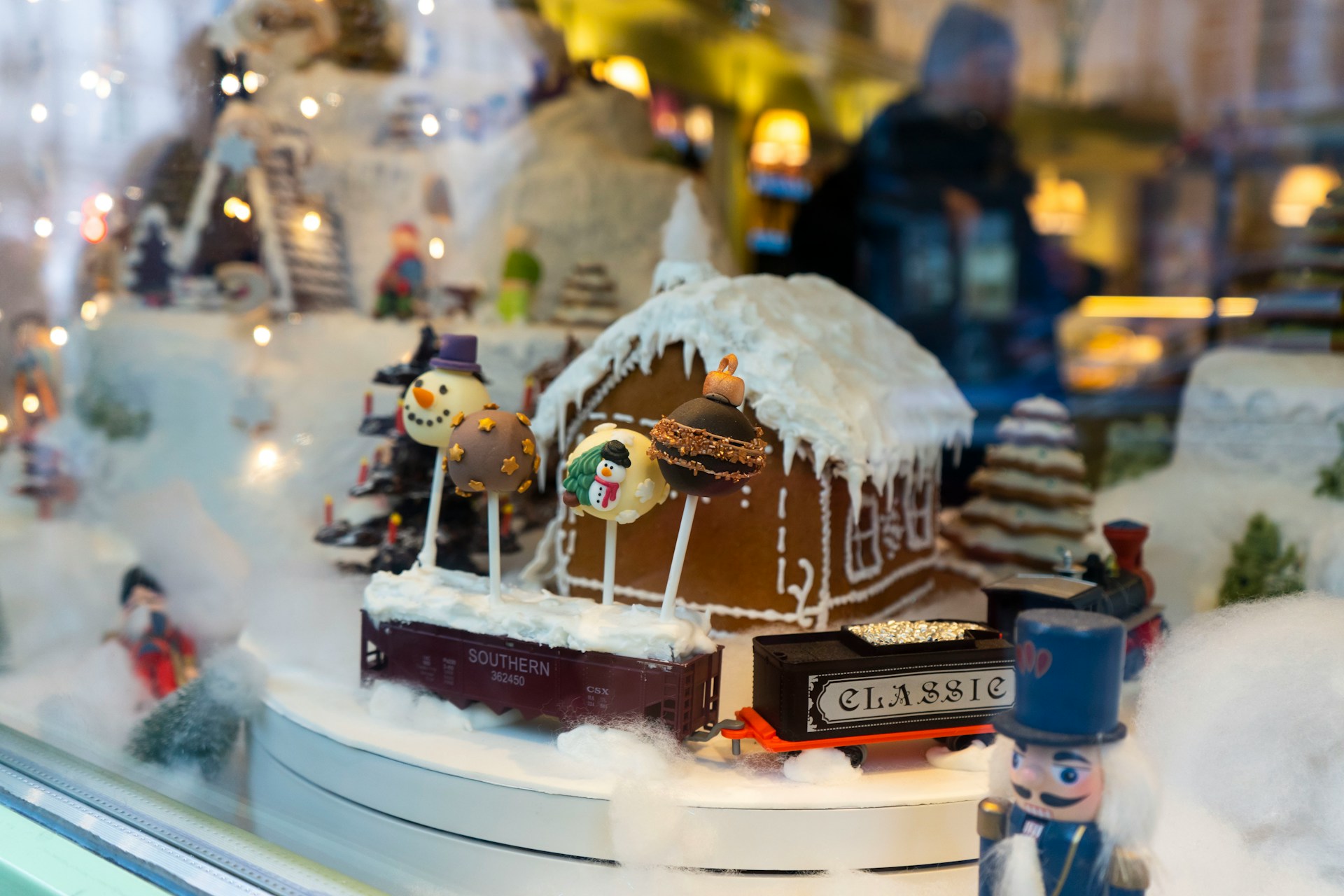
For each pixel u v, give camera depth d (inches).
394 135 104.7
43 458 90.0
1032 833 39.4
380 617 62.0
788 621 72.7
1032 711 39.0
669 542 74.9
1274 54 119.3
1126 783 38.3
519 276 103.3
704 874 48.5
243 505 84.0
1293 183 116.2
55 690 65.2
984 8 147.3
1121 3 133.4
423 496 77.9
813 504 72.4
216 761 59.4
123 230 96.3
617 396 77.2
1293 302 87.1
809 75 160.4
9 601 73.9
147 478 89.7
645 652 55.5
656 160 124.1
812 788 50.7
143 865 47.4
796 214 163.9
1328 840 43.7
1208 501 77.7
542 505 85.2
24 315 92.8
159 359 92.5
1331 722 44.2
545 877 49.3
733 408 54.1
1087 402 104.6
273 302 97.3
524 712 58.3
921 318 141.8
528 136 110.7
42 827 52.2
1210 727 45.8
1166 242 129.3
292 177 99.6
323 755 57.3
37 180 92.7
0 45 89.0
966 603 85.1
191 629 70.4
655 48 143.5
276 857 47.9
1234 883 41.0
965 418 93.4
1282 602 53.0
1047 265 140.4
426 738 56.6
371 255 102.7
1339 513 70.5
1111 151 136.5
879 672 53.0
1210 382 84.0
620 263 109.7
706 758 55.7
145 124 95.2
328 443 87.7
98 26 92.2
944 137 151.1
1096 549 84.6
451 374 65.4
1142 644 63.6
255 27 97.5
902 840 49.2
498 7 112.3
